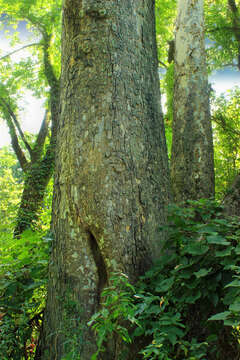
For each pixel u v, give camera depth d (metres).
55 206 2.96
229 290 2.08
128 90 2.88
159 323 2.05
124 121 2.79
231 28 10.09
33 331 3.12
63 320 2.59
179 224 2.49
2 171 17.06
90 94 2.82
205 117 4.92
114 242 2.57
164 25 11.21
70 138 2.84
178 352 1.99
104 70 2.84
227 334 2.31
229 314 1.70
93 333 2.45
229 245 2.24
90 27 2.93
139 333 2.17
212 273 2.21
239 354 2.21
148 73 3.13
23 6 11.64
